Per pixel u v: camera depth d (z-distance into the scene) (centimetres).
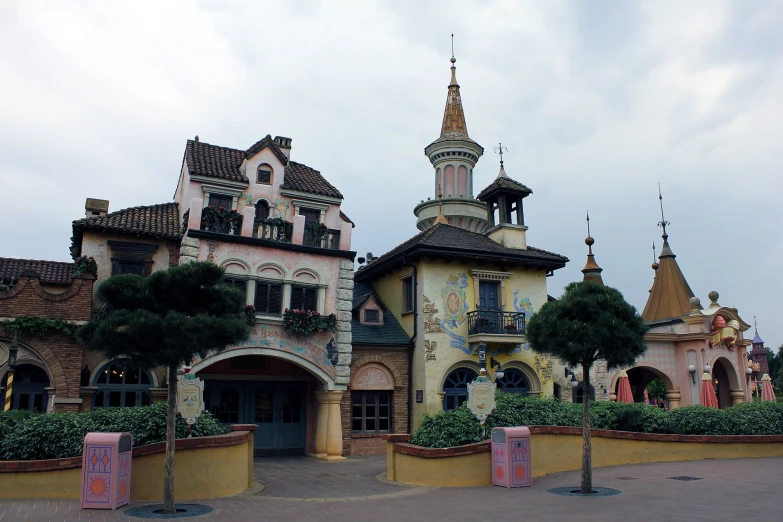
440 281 2295
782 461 1636
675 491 1156
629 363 1261
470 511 1023
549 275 2561
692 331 2712
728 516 918
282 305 1992
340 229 2150
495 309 2384
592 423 1678
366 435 2162
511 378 2366
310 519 973
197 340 1034
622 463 1606
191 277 1084
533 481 1368
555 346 1242
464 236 2488
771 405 1953
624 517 930
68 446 1189
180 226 2070
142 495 1159
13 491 1107
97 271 1898
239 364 2112
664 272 3378
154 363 1060
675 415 1828
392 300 2503
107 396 1848
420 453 1395
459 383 2280
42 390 1755
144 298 1073
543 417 1609
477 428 1454
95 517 959
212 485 1234
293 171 2425
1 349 1658
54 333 1711
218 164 2197
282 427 2172
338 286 2103
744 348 2817
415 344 2286
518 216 2673
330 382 2028
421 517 982
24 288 1695
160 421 1292
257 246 1975
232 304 1126
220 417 2098
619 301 1255
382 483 1446
